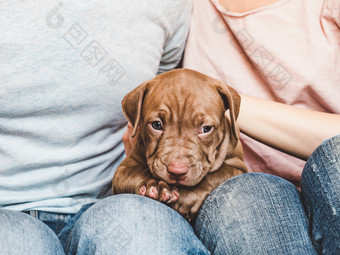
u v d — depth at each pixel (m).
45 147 1.79
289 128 1.90
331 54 2.18
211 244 1.46
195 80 1.72
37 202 1.76
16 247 1.17
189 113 1.63
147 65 2.07
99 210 1.41
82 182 1.95
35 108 1.70
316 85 2.19
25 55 1.64
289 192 1.44
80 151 1.89
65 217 1.83
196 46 2.53
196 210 1.65
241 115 2.00
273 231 1.33
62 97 1.76
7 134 1.70
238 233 1.37
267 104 2.00
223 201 1.47
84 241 1.34
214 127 1.68
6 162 1.70
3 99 1.61
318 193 1.30
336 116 1.90
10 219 1.26
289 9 2.24
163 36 2.17
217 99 1.73
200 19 2.49
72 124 1.84
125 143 2.14
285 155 2.43
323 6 2.17
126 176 1.75
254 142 2.45
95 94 1.87
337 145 1.30
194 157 1.60
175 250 1.30
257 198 1.41
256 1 2.26
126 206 1.40
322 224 1.28
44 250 1.24
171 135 1.65
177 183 1.59
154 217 1.39
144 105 1.75
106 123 2.02
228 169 1.78
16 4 1.63
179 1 2.21
